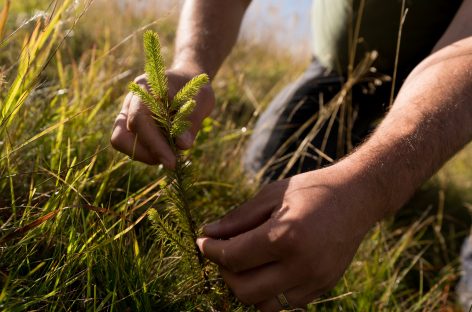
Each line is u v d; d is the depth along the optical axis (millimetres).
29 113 982
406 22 1160
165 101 571
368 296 985
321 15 1368
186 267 695
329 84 1390
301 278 540
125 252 725
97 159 980
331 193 537
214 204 1021
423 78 652
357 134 1421
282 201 550
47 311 655
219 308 708
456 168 2273
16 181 829
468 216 1772
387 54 1242
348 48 1303
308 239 513
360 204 545
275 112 1414
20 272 689
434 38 1180
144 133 626
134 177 995
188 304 720
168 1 2408
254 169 1350
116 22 1974
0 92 836
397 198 581
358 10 1217
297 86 1433
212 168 1176
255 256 536
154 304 709
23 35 1476
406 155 577
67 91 1090
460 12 750
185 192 643
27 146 899
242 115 1988
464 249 1368
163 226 651
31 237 667
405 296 1237
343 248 542
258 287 548
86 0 808
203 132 1128
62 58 1587
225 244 557
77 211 734
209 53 890
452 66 642
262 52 2980
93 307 648
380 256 1126
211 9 940
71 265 664
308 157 1345
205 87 714
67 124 963
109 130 1093
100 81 1188
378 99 1364
